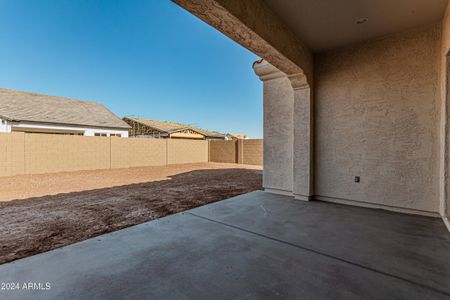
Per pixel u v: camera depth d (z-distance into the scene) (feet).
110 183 25.96
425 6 10.12
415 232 9.83
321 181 15.74
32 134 32.99
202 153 58.18
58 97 58.44
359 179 14.14
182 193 19.92
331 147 15.17
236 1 8.06
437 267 6.97
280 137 17.81
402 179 12.69
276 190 18.25
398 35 12.61
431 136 11.82
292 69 13.84
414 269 6.86
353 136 14.28
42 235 10.15
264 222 11.45
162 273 6.78
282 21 11.43
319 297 5.59
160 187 23.17
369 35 13.00
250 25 8.86
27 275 6.70
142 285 6.17
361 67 13.87
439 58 11.51
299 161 16.01
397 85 12.71
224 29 8.93
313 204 14.80
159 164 48.93
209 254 8.00
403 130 12.59
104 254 8.07
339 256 7.75
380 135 13.32
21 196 19.03
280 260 7.52
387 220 11.46
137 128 78.69
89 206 15.49
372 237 9.37
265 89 18.56
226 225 11.06
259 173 35.27
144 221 12.10
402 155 12.66
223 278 6.48
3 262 7.58
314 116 15.85
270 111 18.34
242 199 16.46
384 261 7.37
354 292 5.77
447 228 10.03
